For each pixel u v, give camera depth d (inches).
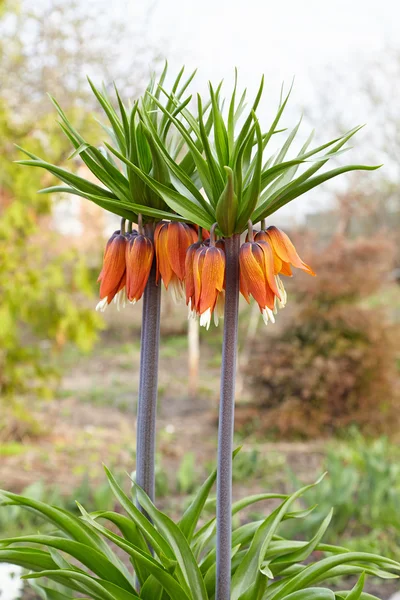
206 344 654.5
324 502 176.9
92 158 69.7
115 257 70.8
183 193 68.0
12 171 249.1
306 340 341.1
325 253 349.4
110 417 382.6
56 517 69.9
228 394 67.9
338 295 338.3
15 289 259.1
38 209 267.9
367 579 155.9
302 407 330.6
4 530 168.9
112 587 66.3
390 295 432.5
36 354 303.4
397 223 686.5
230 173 59.5
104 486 188.5
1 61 262.8
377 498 188.4
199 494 76.3
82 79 275.4
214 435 351.3
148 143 65.3
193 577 68.1
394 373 339.3
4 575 108.2
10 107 265.9
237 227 65.3
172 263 68.9
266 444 322.3
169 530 69.6
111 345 629.9
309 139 69.3
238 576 71.1
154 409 74.1
